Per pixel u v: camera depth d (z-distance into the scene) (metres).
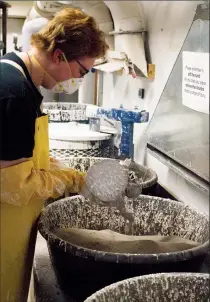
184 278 1.08
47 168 1.39
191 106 1.73
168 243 1.47
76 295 1.27
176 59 1.97
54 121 2.89
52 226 1.53
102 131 2.59
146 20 2.54
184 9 2.00
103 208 1.71
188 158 1.77
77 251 1.17
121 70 2.71
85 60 1.25
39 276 1.43
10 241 1.27
